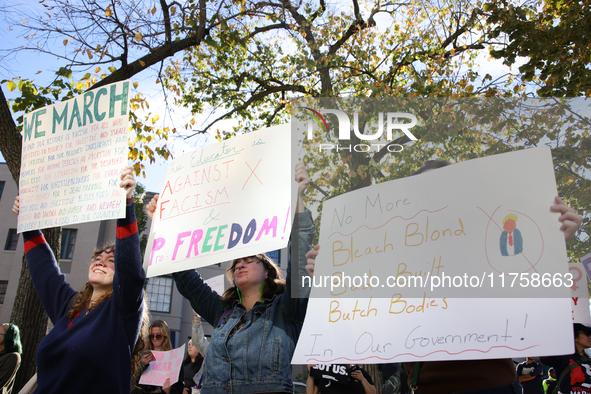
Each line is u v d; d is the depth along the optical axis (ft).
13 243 64.90
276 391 7.30
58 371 6.86
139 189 57.36
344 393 11.43
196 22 25.61
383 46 31.48
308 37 30.58
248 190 8.90
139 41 22.62
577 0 21.07
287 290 8.03
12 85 20.27
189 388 15.87
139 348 8.41
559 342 6.62
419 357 6.67
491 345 6.65
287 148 8.87
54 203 8.70
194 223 9.21
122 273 7.27
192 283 9.42
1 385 12.62
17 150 18.16
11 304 61.57
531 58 21.62
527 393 17.99
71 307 7.93
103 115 8.86
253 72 34.99
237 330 8.00
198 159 9.78
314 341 6.98
